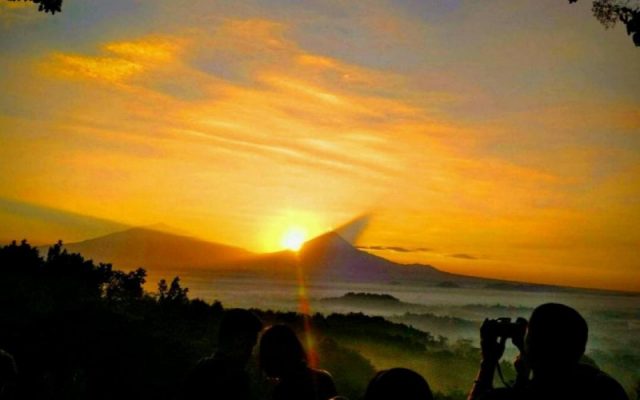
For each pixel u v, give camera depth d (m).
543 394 2.81
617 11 8.32
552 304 2.94
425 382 2.59
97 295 19.81
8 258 20.31
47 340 13.21
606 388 2.81
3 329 13.69
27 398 10.73
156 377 12.96
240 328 4.20
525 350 2.95
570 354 2.81
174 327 18.02
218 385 4.05
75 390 11.21
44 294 17.61
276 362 4.05
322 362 24.56
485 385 3.16
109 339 14.00
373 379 2.63
